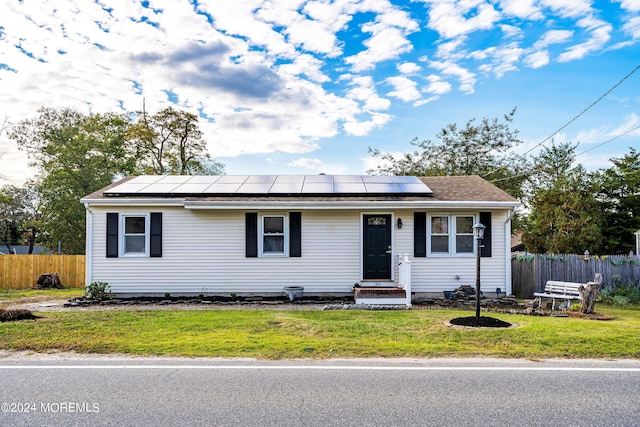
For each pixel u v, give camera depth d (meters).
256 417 3.98
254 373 5.38
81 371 5.47
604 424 3.86
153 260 13.52
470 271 13.59
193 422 3.86
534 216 25.05
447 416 4.03
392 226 13.67
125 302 12.86
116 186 14.69
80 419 3.95
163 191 13.74
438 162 32.56
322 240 13.68
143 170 33.56
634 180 24.16
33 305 12.65
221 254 13.59
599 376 5.31
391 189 14.13
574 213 22.30
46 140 32.00
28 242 44.56
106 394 4.61
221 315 9.74
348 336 7.36
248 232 13.61
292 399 4.46
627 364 5.87
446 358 6.12
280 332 7.74
